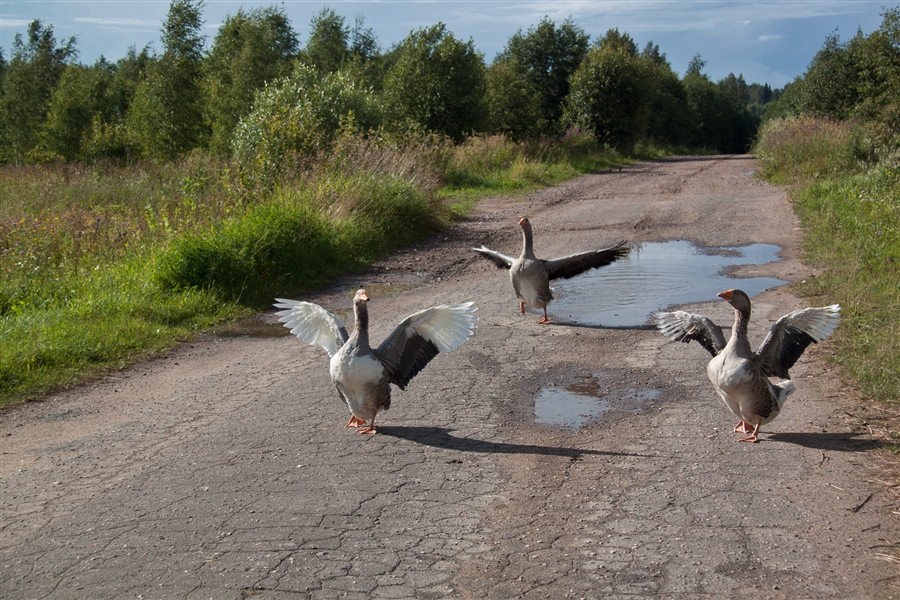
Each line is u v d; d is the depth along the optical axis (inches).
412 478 205.3
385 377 230.7
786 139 1081.4
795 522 173.2
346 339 233.9
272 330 390.3
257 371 315.9
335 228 569.0
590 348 328.5
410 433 238.8
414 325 237.5
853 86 1523.1
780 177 971.9
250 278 459.8
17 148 1654.8
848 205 594.9
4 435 250.5
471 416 252.5
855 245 477.7
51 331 353.7
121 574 162.9
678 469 204.4
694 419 240.8
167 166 976.9
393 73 1307.8
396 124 1216.8
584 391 274.5
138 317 390.6
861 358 277.0
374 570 160.9
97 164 1106.1
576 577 155.6
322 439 236.5
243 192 601.9
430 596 151.0
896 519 172.9
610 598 147.9
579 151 1509.6
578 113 1802.4
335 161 697.6
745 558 159.5
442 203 788.0
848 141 932.0
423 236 671.1
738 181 1009.5
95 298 409.4
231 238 473.7
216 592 154.7
